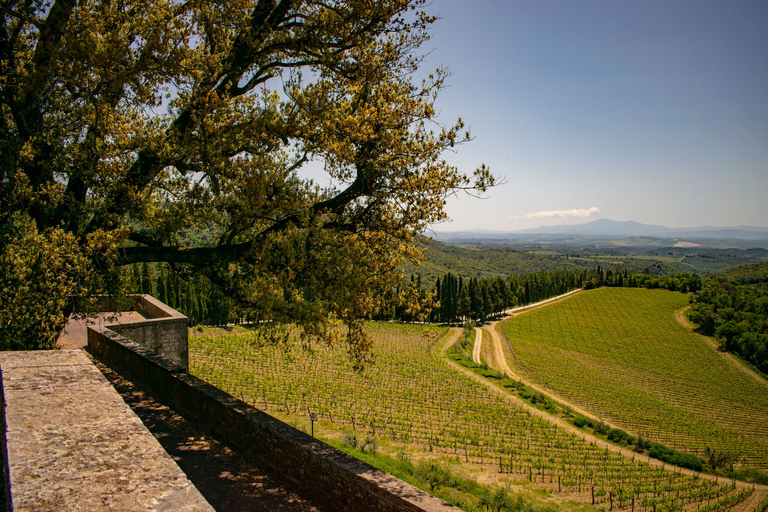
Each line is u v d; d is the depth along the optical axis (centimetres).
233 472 709
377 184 1058
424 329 1159
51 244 989
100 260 1152
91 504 216
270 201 980
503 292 11731
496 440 3619
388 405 4072
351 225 1109
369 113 1006
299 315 1012
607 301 13525
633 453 3916
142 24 1037
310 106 1032
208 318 7175
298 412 3491
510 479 2786
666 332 10775
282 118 1052
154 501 225
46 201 1121
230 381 4159
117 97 1160
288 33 1179
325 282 1041
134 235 1228
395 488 534
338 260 999
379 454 2566
